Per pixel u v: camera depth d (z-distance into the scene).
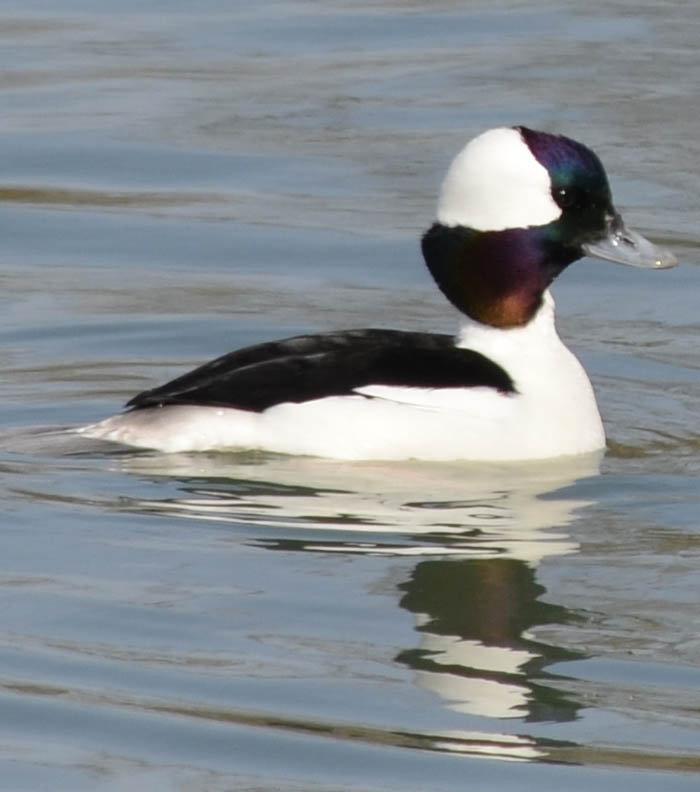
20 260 18.16
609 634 10.66
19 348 15.77
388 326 16.52
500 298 13.34
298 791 9.08
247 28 24.94
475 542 11.87
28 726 9.68
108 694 9.98
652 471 13.12
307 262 18.06
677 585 11.30
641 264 13.34
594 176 13.30
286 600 11.09
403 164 20.14
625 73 22.55
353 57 23.59
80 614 10.89
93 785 9.14
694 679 10.14
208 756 9.40
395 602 11.07
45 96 22.28
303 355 13.21
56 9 25.92
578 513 12.36
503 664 10.31
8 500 12.36
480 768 9.27
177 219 19.08
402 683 10.10
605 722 9.70
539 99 21.75
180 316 16.62
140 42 24.30
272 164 20.34
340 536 11.92
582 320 16.70
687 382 15.15
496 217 13.23
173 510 12.24
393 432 12.88
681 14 24.95
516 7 25.62
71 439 13.26
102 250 18.41
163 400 13.21
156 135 21.11
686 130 20.69
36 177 20.08
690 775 9.17
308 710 9.81
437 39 24.30
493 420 13.01
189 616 10.88
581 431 13.33
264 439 12.94
